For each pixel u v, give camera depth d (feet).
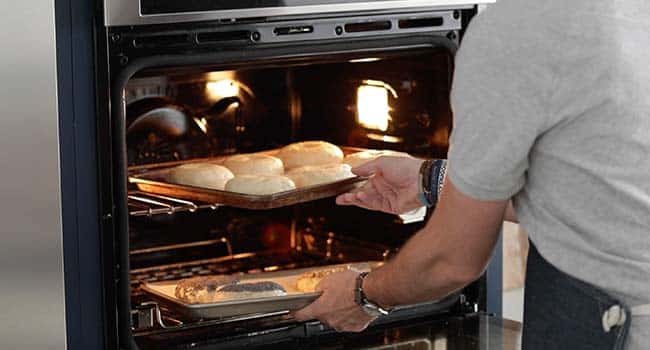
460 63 4.46
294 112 7.80
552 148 4.42
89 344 5.84
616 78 4.22
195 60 5.96
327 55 6.42
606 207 4.38
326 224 7.87
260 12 6.06
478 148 4.41
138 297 6.98
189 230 7.69
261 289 6.59
